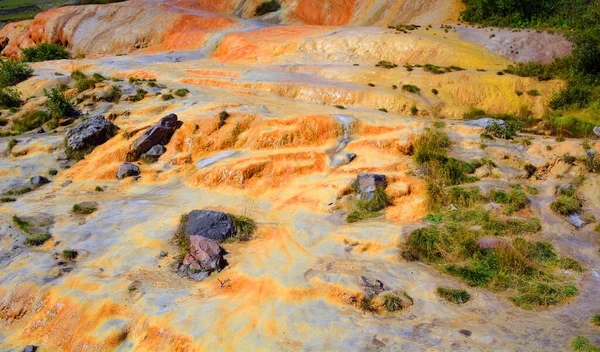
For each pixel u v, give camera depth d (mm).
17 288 12672
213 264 13188
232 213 16500
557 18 35625
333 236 14711
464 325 10594
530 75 27469
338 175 17969
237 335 10609
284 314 11180
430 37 33719
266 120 20859
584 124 21469
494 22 37469
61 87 27141
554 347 9625
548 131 22000
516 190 16031
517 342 9859
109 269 13492
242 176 18406
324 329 10648
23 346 11594
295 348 10117
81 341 11367
